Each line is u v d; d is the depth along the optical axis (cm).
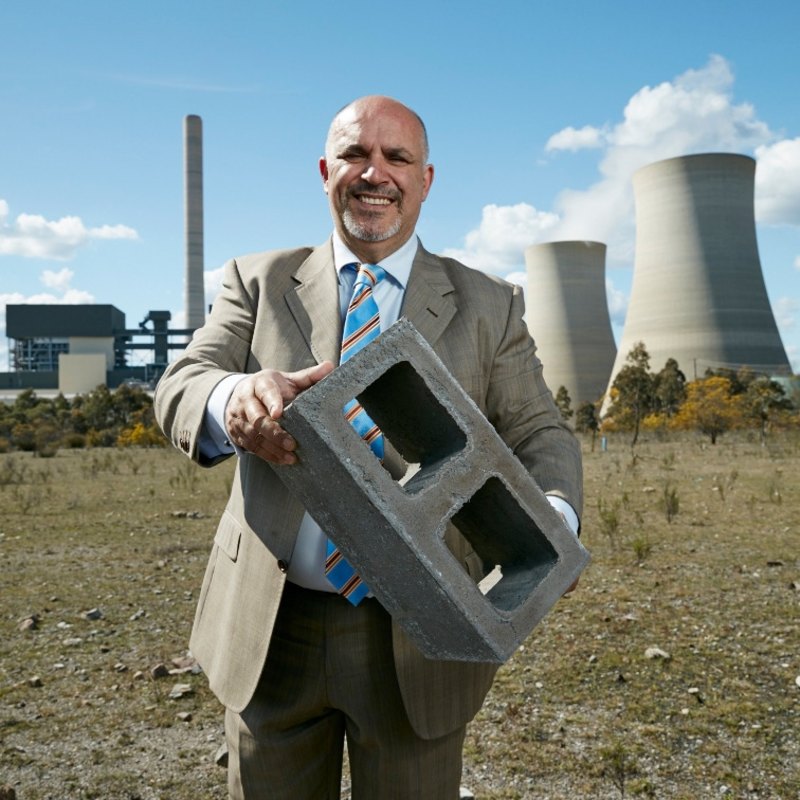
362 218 157
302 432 103
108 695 348
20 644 420
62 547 696
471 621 106
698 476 1177
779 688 342
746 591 500
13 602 507
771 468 1291
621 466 1383
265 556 153
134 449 2541
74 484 1241
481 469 111
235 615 157
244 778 160
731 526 731
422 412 116
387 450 146
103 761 287
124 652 406
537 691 344
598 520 776
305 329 160
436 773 159
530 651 393
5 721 321
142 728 315
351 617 155
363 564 114
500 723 312
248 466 159
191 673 372
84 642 423
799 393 3027
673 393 3659
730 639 406
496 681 355
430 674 153
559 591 117
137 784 270
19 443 2722
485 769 277
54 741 303
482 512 123
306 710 158
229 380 139
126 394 4094
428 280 166
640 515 791
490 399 168
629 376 3688
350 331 153
